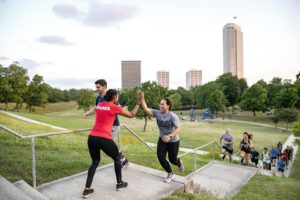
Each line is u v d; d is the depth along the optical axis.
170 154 4.94
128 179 5.00
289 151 20.98
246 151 13.24
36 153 7.40
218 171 9.89
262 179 9.48
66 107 98.94
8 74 56.09
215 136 35.38
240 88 97.06
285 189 8.41
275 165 18.56
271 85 80.19
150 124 52.25
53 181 4.75
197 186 5.78
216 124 56.44
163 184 4.84
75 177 5.02
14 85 55.66
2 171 5.28
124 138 19.98
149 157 10.34
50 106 93.25
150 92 45.38
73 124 32.75
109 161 7.42
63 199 4.00
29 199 3.34
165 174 5.37
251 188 8.06
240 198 6.81
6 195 3.37
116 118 5.37
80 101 71.19
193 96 96.94
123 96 63.59
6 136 9.62
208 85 87.88
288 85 69.94
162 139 4.92
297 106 65.88
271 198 7.20
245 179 9.14
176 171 9.11
